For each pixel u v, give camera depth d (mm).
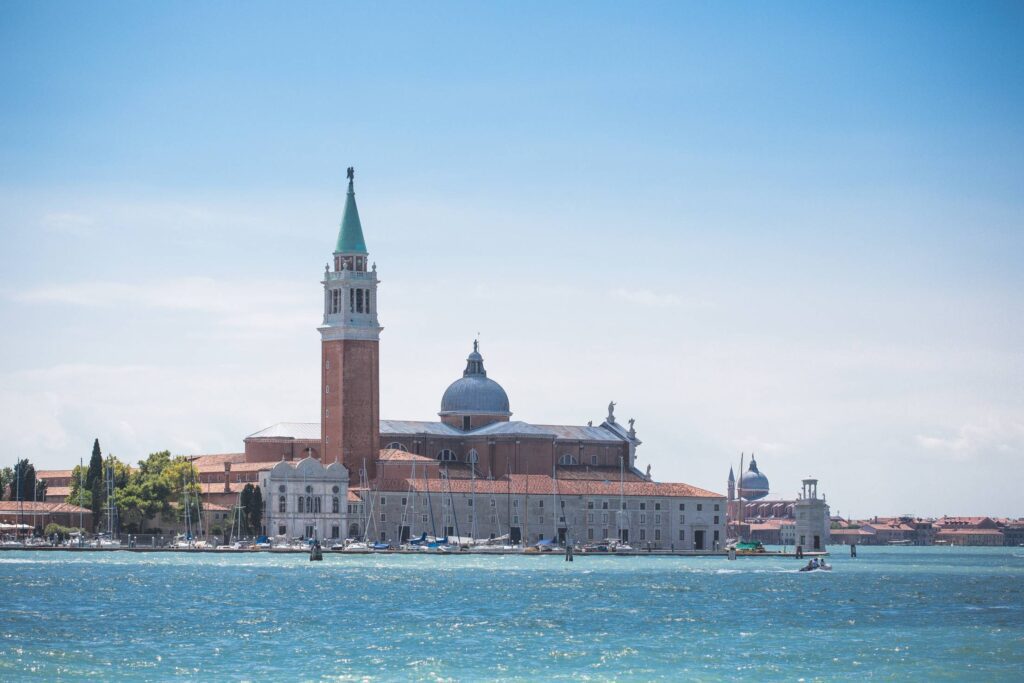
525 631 169500
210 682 131000
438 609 198125
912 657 147750
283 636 162750
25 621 176500
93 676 133750
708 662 144000
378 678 133625
